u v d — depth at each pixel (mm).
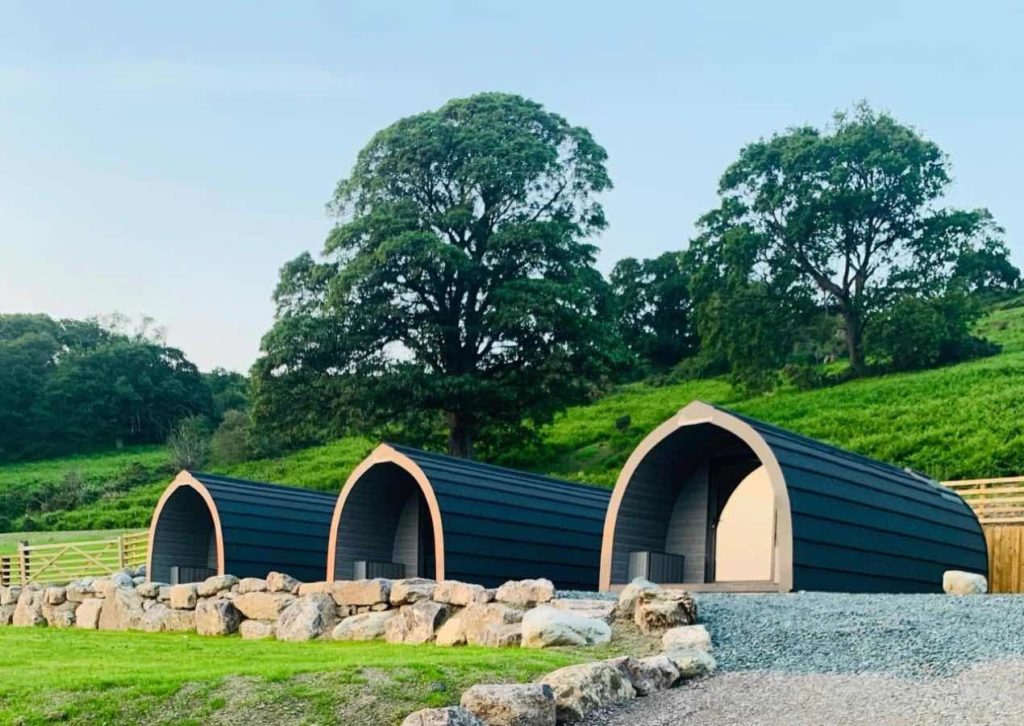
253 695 7816
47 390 81438
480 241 41125
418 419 38812
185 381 88500
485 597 11758
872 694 7871
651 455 15609
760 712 7648
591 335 38156
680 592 10609
